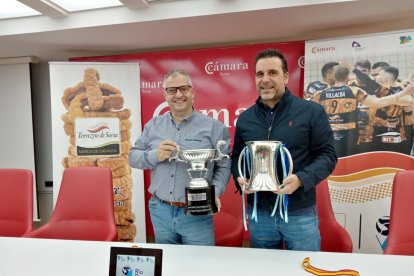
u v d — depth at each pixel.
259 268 1.19
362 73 2.50
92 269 1.23
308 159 1.42
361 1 2.04
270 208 1.42
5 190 2.05
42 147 3.66
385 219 2.48
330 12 2.23
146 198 3.20
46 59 3.52
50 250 1.42
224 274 1.15
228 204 2.14
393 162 2.44
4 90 3.46
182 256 1.31
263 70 1.35
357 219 2.55
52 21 2.46
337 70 2.56
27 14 2.43
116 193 3.04
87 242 1.52
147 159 1.59
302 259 1.26
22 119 3.46
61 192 1.97
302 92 2.84
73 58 3.29
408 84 2.39
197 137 1.62
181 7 2.25
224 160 1.61
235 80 2.94
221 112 2.99
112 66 3.02
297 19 2.37
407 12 2.25
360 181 2.53
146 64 3.09
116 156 3.04
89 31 2.52
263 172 1.27
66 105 3.00
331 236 1.89
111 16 2.36
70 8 2.33
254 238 1.51
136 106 3.06
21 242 1.52
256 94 2.91
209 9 2.21
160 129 1.70
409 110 2.40
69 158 3.03
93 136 3.02
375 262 1.22
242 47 2.89
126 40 2.83
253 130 1.46
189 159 1.36
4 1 2.18
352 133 2.54
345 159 2.56
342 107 2.56
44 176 3.65
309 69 2.64
